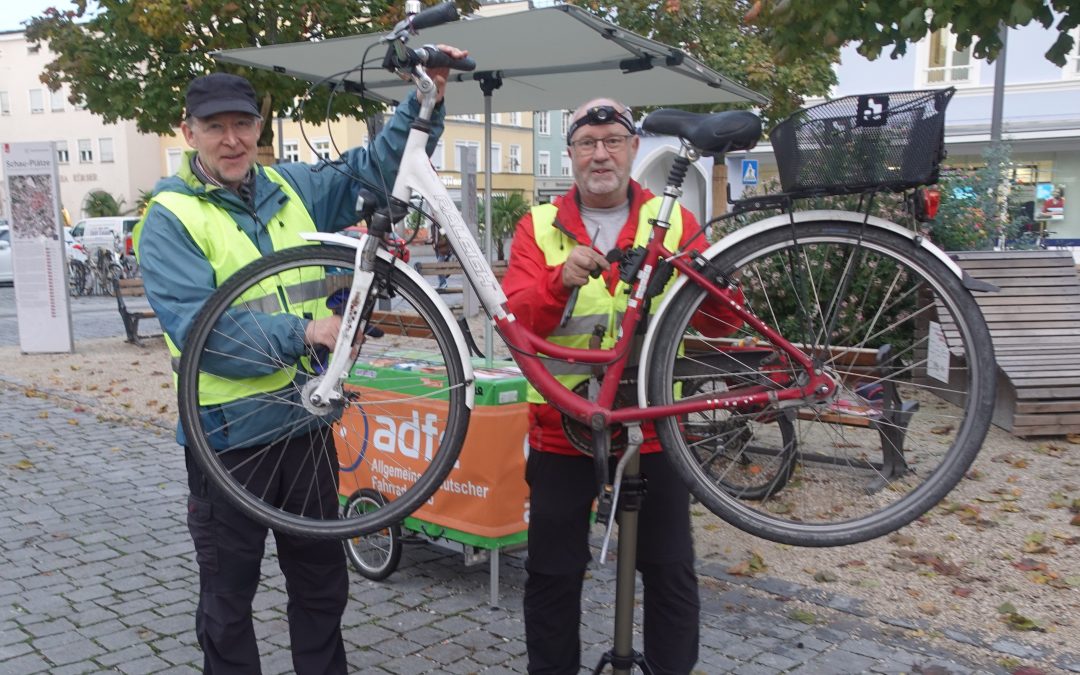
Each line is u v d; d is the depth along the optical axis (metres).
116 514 5.43
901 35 5.53
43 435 7.29
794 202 2.62
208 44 9.19
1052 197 22.38
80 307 17.58
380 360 4.15
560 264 2.72
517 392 4.01
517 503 4.07
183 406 2.57
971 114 22.36
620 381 2.62
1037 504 5.21
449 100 6.34
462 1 10.39
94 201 44.06
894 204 5.61
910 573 4.41
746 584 4.35
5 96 48.34
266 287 2.65
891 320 3.89
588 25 4.18
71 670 3.57
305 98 3.03
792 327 3.20
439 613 4.12
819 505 3.03
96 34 10.41
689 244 2.65
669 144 12.14
